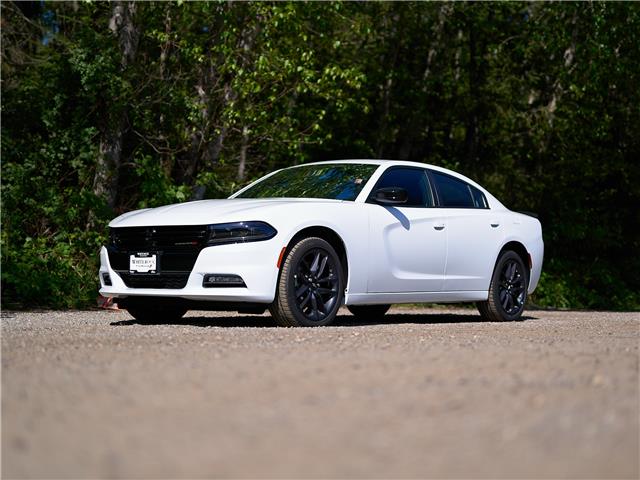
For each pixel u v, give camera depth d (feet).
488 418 8.94
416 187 25.81
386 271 23.85
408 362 12.85
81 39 39.99
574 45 60.03
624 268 62.59
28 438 8.02
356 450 7.62
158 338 17.48
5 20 47.65
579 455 7.55
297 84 44.32
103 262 23.20
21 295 34.86
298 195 24.56
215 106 45.37
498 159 68.74
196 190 43.88
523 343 16.94
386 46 62.34
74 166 39.58
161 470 6.90
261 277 20.93
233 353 14.17
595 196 63.31
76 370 12.06
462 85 67.05
